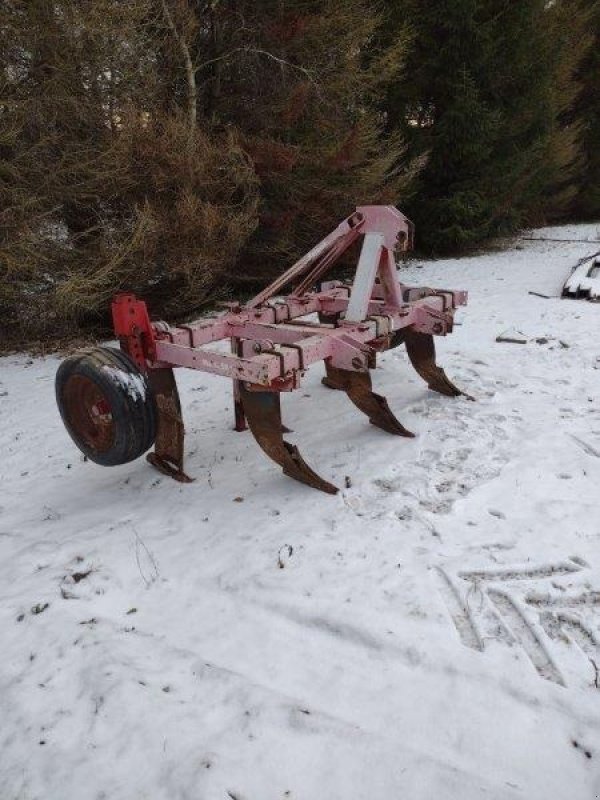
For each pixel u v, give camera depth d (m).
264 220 9.41
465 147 13.24
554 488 3.39
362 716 2.05
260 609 2.60
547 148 16.11
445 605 2.54
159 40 8.02
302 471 3.55
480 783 1.79
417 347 4.80
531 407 4.57
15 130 6.71
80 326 8.22
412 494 3.41
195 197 7.57
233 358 3.19
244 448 4.23
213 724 2.05
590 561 2.76
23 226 6.75
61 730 2.08
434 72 13.18
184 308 8.65
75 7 6.77
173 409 3.77
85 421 3.69
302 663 2.30
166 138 7.43
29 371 6.72
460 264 12.92
